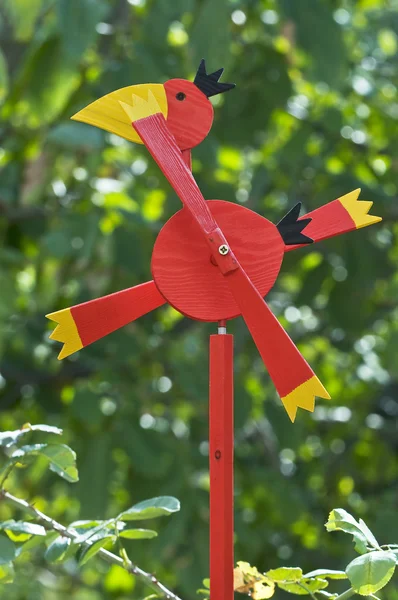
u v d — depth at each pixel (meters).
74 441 3.66
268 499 4.30
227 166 4.54
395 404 5.09
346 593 1.35
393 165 4.51
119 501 3.88
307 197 4.30
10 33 3.85
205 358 3.88
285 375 1.21
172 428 3.95
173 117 1.29
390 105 4.71
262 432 4.59
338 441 5.12
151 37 3.58
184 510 3.60
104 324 1.31
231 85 1.31
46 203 3.98
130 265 3.66
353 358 4.90
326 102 4.26
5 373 4.02
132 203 3.84
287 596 3.76
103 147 3.61
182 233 1.25
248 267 1.27
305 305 4.11
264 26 3.97
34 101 3.36
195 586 3.55
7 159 3.96
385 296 4.28
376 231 4.19
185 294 1.24
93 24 3.20
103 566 4.28
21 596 3.87
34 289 3.93
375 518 3.98
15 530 1.36
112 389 3.79
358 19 4.77
